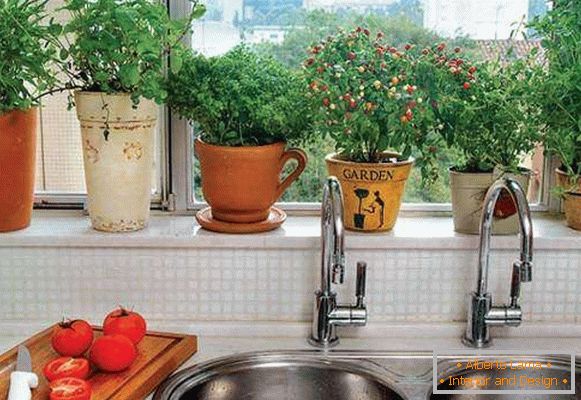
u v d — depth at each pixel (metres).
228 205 1.77
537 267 1.81
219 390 1.64
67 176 1.98
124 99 1.70
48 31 1.67
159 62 1.67
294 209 1.96
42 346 1.65
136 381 1.49
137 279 1.80
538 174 1.98
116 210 1.78
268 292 1.81
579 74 1.70
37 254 1.79
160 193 1.97
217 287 1.80
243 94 1.71
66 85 1.76
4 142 1.73
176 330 1.79
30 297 1.81
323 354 1.70
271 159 1.75
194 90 1.71
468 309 1.78
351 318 1.72
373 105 1.69
